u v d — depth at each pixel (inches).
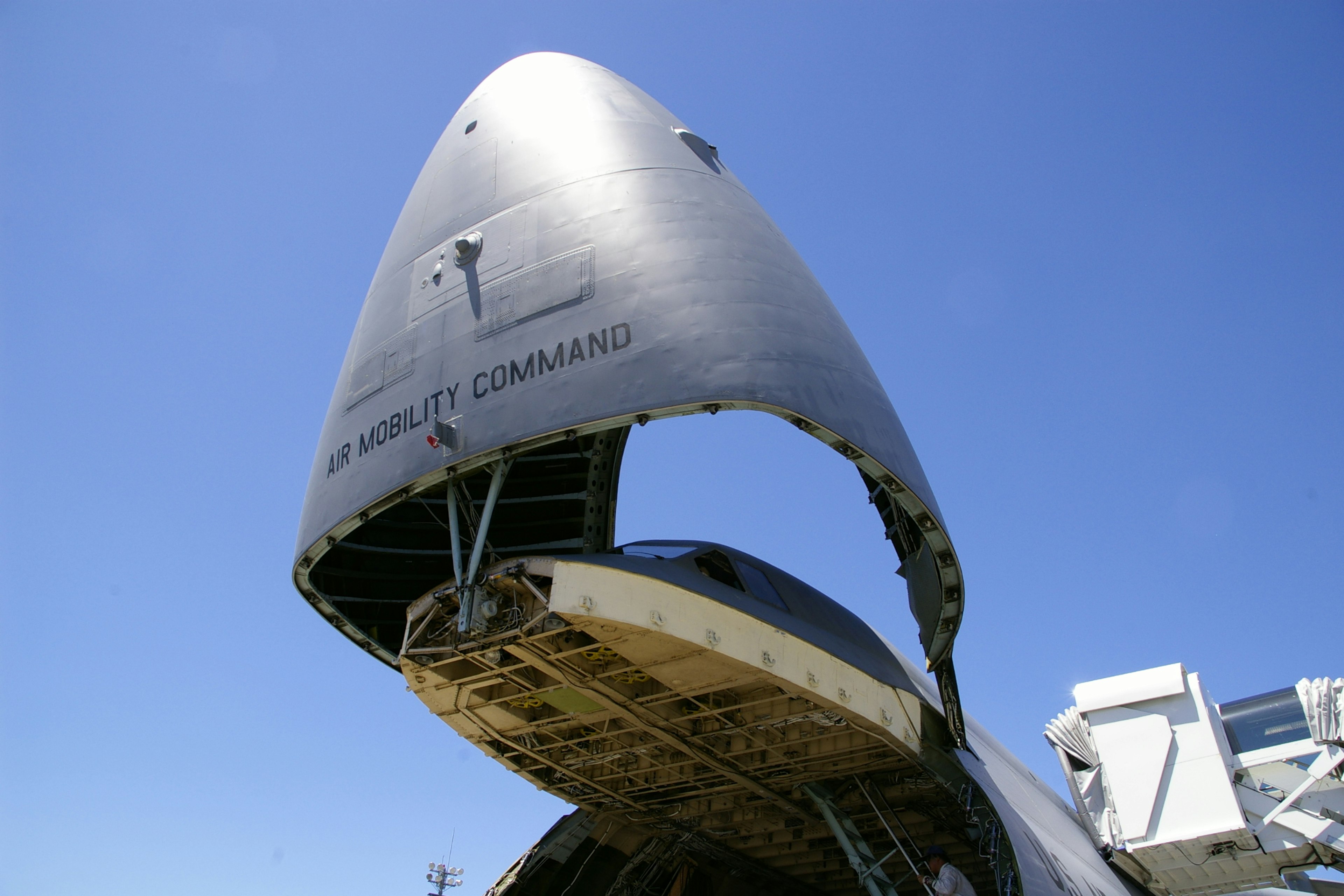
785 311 680.4
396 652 829.8
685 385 622.5
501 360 677.9
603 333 657.0
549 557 604.1
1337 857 992.9
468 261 747.4
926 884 743.1
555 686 681.0
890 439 663.8
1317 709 1011.3
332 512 697.0
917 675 926.4
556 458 887.1
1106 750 1100.5
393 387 722.8
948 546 683.4
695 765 816.3
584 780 845.8
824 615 792.3
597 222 717.9
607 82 860.6
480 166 820.0
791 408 617.3
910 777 813.9
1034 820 904.9
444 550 866.8
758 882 1030.4
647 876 971.3
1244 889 1096.2
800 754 781.9
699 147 815.1
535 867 934.4
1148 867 1072.2
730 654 641.6
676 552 733.9
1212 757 1043.3
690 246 696.4
